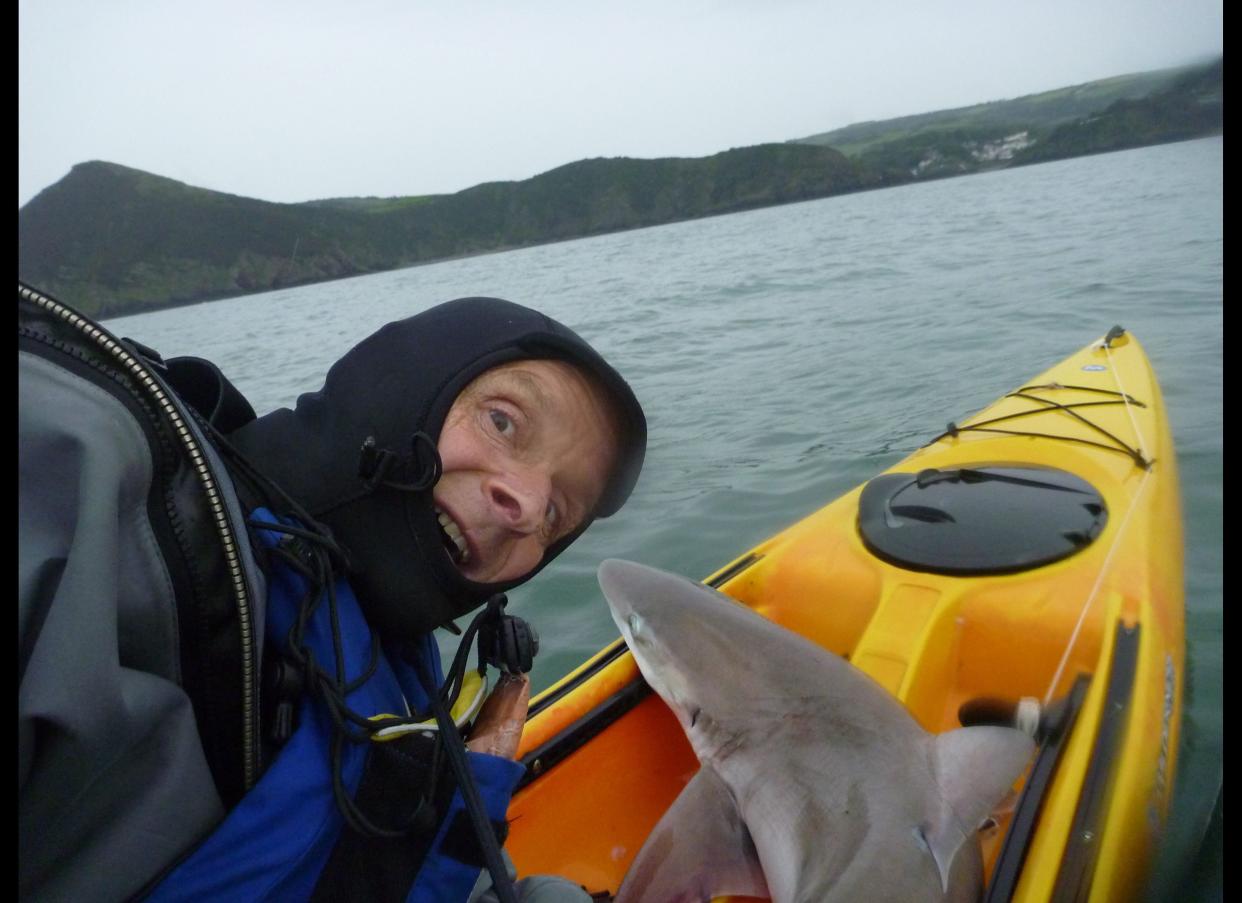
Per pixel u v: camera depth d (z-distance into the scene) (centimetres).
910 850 70
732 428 267
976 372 302
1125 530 120
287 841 42
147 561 38
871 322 423
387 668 52
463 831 50
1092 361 211
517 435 55
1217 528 172
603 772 97
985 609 106
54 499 35
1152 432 163
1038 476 129
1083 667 97
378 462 50
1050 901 71
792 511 200
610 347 439
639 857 78
